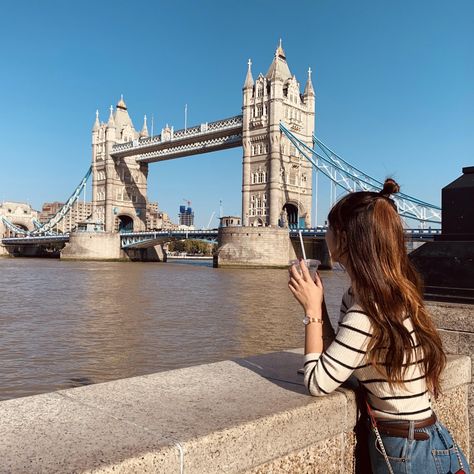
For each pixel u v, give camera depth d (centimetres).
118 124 13838
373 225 269
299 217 10006
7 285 4566
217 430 231
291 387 303
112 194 12938
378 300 259
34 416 248
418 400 265
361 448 301
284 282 5225
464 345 410
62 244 15675
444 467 262
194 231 10394
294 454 267
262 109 9769
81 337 2058
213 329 2278
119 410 258
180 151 11681
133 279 5509
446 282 432
